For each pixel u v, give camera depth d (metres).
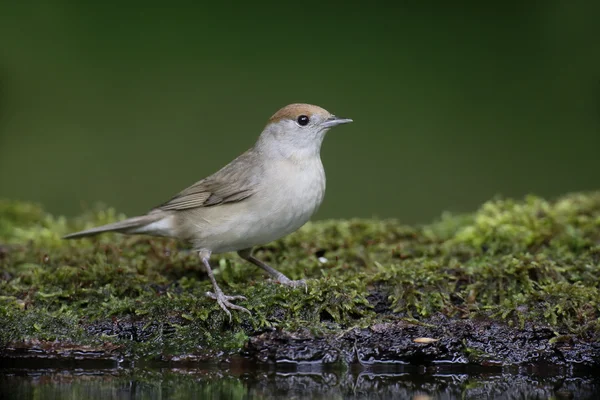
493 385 8.11
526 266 9.35
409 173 17.92
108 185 17.34
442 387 8.07
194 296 9.09
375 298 9.06
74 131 18.08
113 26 19.42
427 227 12.91
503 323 8.63
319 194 9.53
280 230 9.43
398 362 8.40
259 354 8.41
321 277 9.52
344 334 8.45
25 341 8.50
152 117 18.31
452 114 18.67
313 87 18.97
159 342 8.66
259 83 19.03
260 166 9.35
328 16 20.19
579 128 18.33
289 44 19.75
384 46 19.81
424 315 8.78
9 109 18.12
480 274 9.45
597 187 17.30
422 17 20.14
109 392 7.79
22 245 11.53
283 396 7.75
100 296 9.23
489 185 17.56
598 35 18.61
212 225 9.35
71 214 16.97
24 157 17.66
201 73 19.06
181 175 17.56
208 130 18.33
